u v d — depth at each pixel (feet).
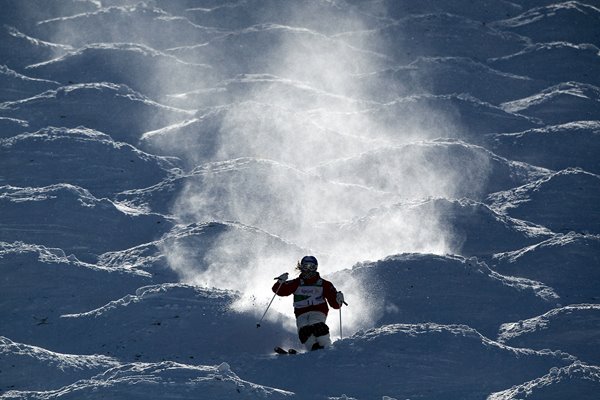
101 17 269.85
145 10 275.80
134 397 92.53
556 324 121.29
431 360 106.52
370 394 100.99
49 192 161.38
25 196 160.45
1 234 149.89
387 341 109.29
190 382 95.55
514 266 145.79
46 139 186.91
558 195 176.24
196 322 117.60
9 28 254.68
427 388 102.42
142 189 176.55
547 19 280.72
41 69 236.22
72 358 106.73
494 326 124.67
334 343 110.32
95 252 149.48
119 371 98.73
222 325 117.39
